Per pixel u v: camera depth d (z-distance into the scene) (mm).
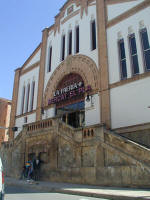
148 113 13562
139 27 15758
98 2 19703
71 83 20547
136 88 14703
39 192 10852
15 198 8789
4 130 36188
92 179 12547
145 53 15211
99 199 8438
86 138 13641
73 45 21203
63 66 21656
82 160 13477
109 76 16828
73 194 9992
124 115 14898
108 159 12055
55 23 24766
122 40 17062
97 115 16750
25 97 25922
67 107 20141
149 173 9906
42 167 15938
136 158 10734
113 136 12148
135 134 13922
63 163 14594
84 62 19312
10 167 19406
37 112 23031
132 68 15766
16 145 19469
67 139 14836
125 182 10883
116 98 15781
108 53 17469
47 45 25094
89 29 19844
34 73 25828
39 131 17359
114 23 17750
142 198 7570
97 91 17328
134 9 16484
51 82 22672
